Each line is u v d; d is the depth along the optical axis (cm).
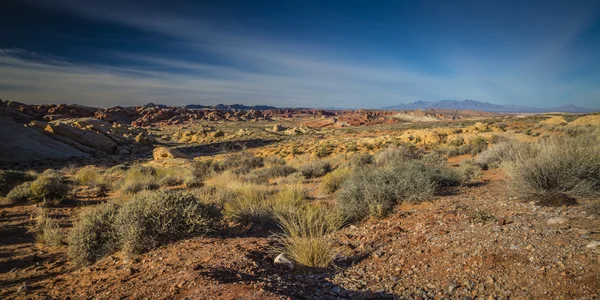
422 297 322
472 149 2245
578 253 331
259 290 306
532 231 419
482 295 305
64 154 4884
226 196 1053
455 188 854
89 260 575
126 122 16812
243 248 514
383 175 809
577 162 581
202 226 635
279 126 12950
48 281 494
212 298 298
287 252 498
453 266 373
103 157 5138
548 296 279
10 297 436
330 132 10506
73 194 1445
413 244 475
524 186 629
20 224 931
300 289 347
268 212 798
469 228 484
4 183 1562
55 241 720
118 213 625
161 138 9025
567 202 531
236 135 9044
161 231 575
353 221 703
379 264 428
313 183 1534
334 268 436
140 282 400
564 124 3772
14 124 4984
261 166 2758
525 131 3334
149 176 1941
